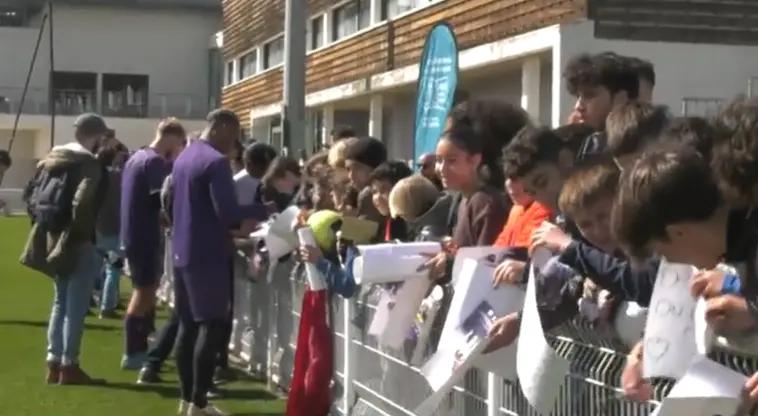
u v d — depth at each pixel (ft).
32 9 170.71
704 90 46.34
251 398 28.63
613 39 45.98
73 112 165.37
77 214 29.50
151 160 31.42
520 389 14.62
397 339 17.74
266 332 31.01
